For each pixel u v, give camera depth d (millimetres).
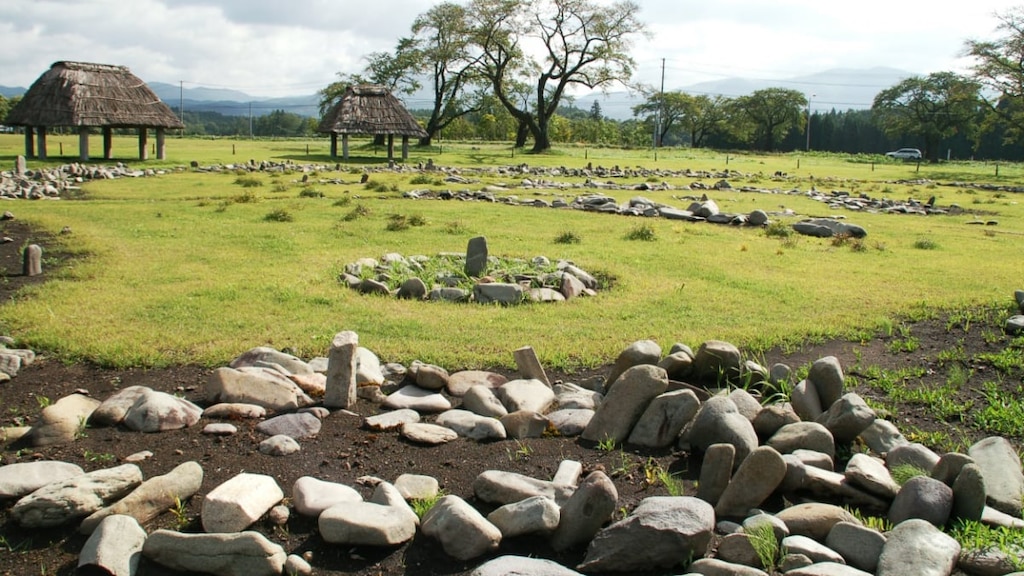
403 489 3887
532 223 13812
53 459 4156
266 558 3246
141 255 9930
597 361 6262
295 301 7699
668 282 9156
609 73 46906
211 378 5113
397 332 6773
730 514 3783
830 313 7891
